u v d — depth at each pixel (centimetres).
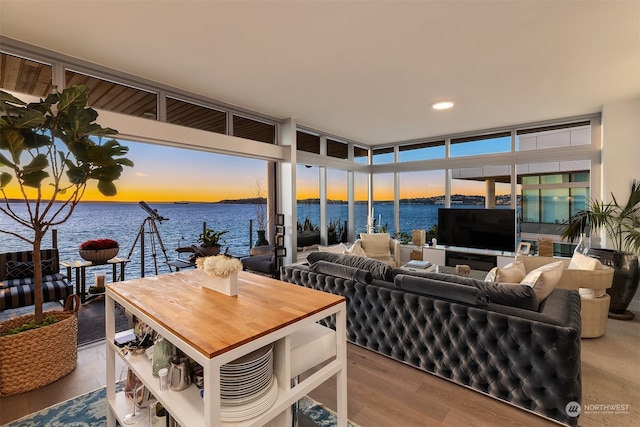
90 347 273
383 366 245
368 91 346
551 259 384
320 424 182
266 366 121
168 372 135
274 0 188
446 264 534
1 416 188
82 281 363
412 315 237
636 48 245
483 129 523
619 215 373
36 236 220
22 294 292
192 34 227
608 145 385
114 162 231
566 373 174
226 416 109
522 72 293
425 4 192
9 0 184
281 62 273
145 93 316
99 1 187
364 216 689
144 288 171
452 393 211
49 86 256
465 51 252
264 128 446
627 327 328
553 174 473
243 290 168
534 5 192
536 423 182
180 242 411
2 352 203
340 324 154
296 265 340
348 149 626
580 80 311
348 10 198
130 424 153
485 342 202
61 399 204
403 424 182
